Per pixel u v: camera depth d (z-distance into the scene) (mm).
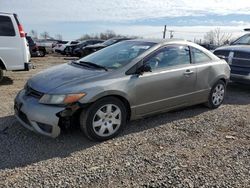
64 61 18156
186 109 6047
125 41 5660
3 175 3371
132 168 3598
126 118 4676
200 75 5578
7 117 5273
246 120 5492
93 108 4199
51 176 3371
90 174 3438
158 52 4988
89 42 24734
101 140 4363
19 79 9570
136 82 4590
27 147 4105
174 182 3301
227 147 4273
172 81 5074
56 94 4047
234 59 7766
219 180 3357
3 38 8070
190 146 4285
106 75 4414
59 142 4289
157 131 4832
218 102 6188
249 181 3352
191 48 5562
